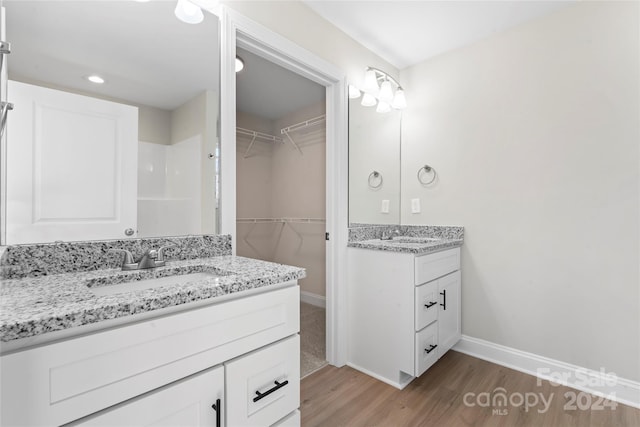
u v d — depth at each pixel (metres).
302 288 3.41
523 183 1.93
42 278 0.87
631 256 1.59
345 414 1.51
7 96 0.87
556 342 1.81
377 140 2.32
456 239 2.20
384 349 1.82
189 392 0.73
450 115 2.27
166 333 0.69
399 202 2.54
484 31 2.03
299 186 3.41
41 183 0.92
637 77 1.57
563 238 1.79
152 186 1.16
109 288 0.90
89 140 1.02
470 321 2.15
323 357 2.11
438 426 1.42
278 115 3.58
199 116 1.29
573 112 1.75
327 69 1.91
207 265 1.09
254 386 0.86
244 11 1.48
